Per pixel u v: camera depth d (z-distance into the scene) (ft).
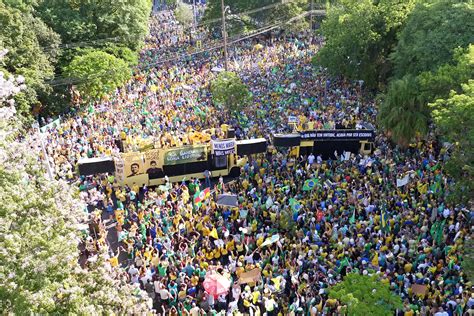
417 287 82.38
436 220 101.04
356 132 135.74
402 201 109.29
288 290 89.20
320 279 88.28
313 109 169.48
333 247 96.32
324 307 79.20
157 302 90.63
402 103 136.87
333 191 113.50
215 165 136.87
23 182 69.62
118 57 217.36
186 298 86.17
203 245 100.07
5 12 167.73
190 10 375.04
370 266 86.94
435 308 77.05
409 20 161.99
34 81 171.22
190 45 276.62
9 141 75.92
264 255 96.48
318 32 218.18
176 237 105.29
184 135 147.74
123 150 142.31
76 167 131.23
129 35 226.17
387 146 141.59
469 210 104.01
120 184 130.31
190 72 219.61
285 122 159.02
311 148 137.28
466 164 103.91
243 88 168.55
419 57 148.56
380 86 193.88
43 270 55.67
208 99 186.39
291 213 105.19
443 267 88.38
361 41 182.70
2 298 52.37
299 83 200.85
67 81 187.52
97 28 219.41
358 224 99.50
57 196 71.87
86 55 190.39
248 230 104.06
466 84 116.16
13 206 60.18
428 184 114.73
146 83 208.23
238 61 234.17
